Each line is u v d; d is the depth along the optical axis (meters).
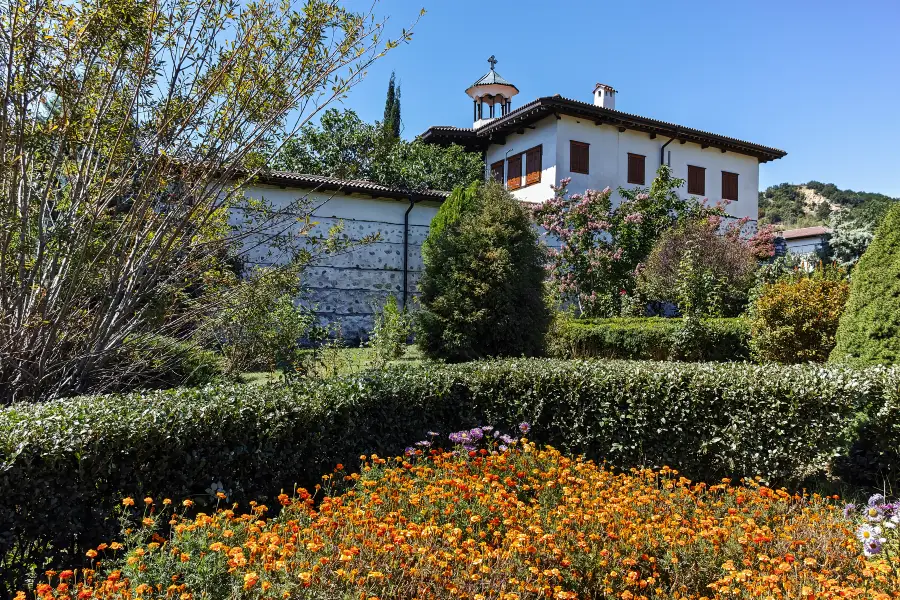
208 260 5.51
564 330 11.79
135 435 3.32
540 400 4.90
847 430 4.63
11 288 4.52
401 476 3.81
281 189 13.09
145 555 2.73
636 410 4.80
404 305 14.61
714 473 4.75
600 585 2.81
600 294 14.95
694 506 3.78
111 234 4.91
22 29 4.07
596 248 15.66
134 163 4.82
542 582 2.68
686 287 12.24
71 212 4.56
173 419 3.53
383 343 10.65
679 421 4.75
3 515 2.93
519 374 4.98
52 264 4.58
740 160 21.33
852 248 22.44
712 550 3.05
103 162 4.93
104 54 4.60
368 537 2.79
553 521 3.26
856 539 3.21
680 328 10.41
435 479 3.70
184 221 5.02
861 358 5.68
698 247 14.44
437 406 4.79
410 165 19.80
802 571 2.88
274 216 6.28
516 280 8.77
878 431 4.78
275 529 2.99
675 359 10.48
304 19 4.82
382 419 4.46
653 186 17.22
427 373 4.95
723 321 10.52
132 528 3.24
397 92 28.28
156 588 2.43
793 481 4.62
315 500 4.00
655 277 14.53
